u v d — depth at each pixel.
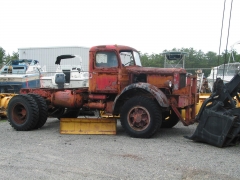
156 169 4.79
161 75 7.51
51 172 4.71
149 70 7.61
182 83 7.54
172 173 4.62
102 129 7.61
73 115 9.50
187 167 4.89
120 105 7.73
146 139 6.99
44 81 13.25
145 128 7.06
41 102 8.34
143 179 4.38
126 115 7.21
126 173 4.62
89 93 8.12
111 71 7.82
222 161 5.21
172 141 6.78
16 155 5.65
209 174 4.57
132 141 6.76
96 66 7.95
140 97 7.12
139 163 5.10
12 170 4.81
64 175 4.57
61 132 7.73
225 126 6.08
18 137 7.32
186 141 6.79
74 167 4.93
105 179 4.39
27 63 17.70
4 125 9.38
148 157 5.44
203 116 6.48
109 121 7.59
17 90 15.40
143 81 7.71
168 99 7.38
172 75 7.42
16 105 8.34
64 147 6.24
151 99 7.17
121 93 7.28
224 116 6.11
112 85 7.83
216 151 5.89
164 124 8.60
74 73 12.98
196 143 6.58
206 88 14.02
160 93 7.03
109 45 7.92
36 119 8.17
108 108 7.96
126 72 7.79
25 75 15.56
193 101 7.71
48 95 8.82
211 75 15.78
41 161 5.26
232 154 5.68
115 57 7.82
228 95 6.42
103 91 7.89
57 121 10.02
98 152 5.81
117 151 5.88
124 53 8.05
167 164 5.04
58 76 9.89
